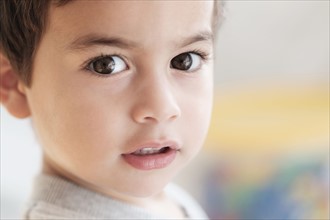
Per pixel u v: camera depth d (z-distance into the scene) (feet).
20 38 2.02
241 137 4.13
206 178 4.22
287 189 3.93
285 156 3.99
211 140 4.21
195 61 2.00
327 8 4.53
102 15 1.80
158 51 1.85
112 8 1.79
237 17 4.51
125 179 1.96
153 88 1.85
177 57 1.94
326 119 4.13
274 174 3.98
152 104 1.85
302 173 3.92
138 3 1.80
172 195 2.58
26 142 4.17
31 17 1.95
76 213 2.04
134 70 1.87
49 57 1.93
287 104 4.35
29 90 2.06
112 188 1.99
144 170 1.95
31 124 2.21
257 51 4.70
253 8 4.52
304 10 4.55
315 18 4.57
